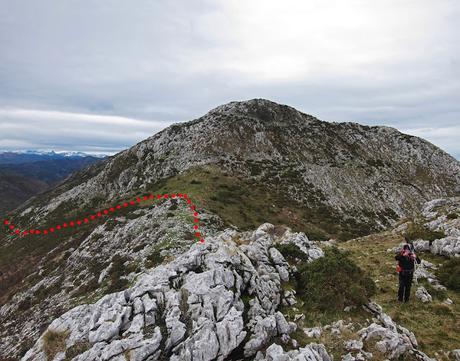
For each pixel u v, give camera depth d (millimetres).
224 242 16453
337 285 14875
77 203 99438
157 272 14195
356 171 109500
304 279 16156
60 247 63125
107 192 102062
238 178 90188
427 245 24859
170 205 58969
